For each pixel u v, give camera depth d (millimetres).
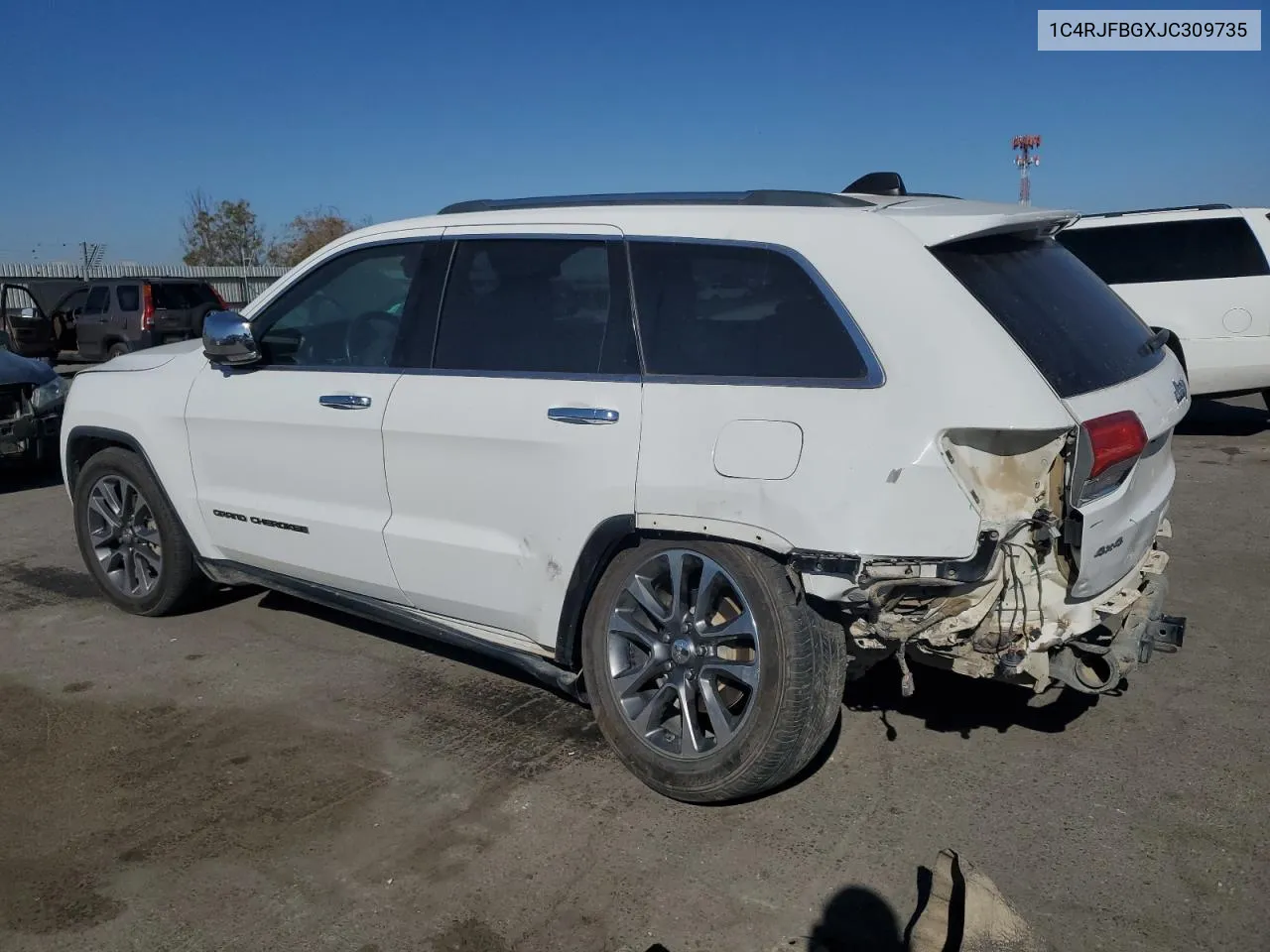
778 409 3254
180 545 5199
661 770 3520
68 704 4469
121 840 3420
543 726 4180
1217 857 3188
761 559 3312
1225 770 3697
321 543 4438
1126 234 10500
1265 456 9164
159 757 3984
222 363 4641
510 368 3848
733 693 3615
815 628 3299
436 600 4133
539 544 3744
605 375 3611
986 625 3176
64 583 6199
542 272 3871
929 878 3123
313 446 4391
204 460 4875
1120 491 3242
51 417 9070
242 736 4141
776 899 3047
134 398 5152
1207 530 6734
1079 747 3891
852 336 3213
